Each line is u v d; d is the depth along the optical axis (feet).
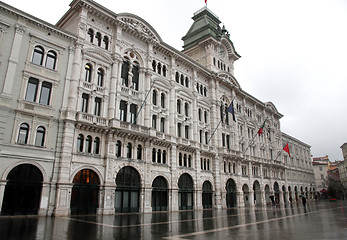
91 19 113.91
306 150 320.09
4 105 84.69
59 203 88.17
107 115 110.11
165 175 125.70
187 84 154.71
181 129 142.51
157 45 136.36
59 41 102.42
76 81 102.58
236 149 176.86
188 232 55.01
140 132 116.16
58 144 93.56
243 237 48.47
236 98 193.88
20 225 61.41
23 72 90.89
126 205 108.06
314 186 313.12
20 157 84.58
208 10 197.26
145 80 129.08
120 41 120.26
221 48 193.77
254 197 197.06
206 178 148.87
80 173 97.09
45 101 95.55
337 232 53.42
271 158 228.22
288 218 86.58
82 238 46.29
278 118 256.52
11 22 91.86
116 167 105.91
